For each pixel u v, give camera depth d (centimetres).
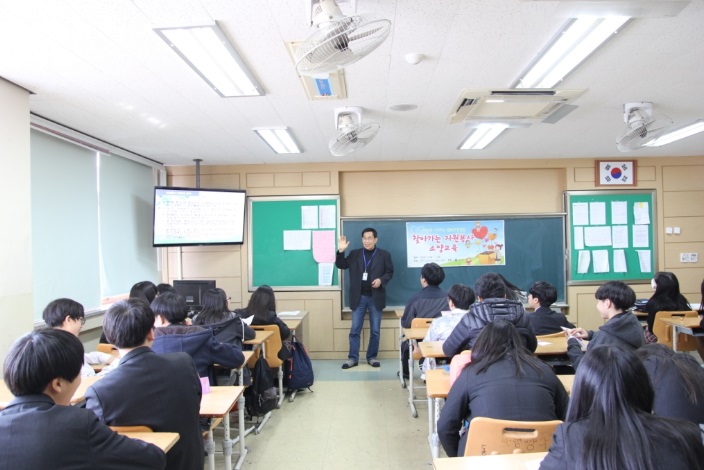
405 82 284
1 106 266
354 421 349
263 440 317
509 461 138
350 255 537
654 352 155
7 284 266
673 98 322
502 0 189
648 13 193
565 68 261
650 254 563
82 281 396
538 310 322
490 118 362
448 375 236
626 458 89
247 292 562
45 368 115
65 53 232
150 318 165
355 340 521
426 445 305
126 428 152
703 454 91
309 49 178
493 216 564
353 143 346
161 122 362
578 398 102
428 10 197
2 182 265
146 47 227
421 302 402
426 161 561
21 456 107
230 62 246
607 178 561
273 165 564
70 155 386
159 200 469
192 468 167
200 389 182
